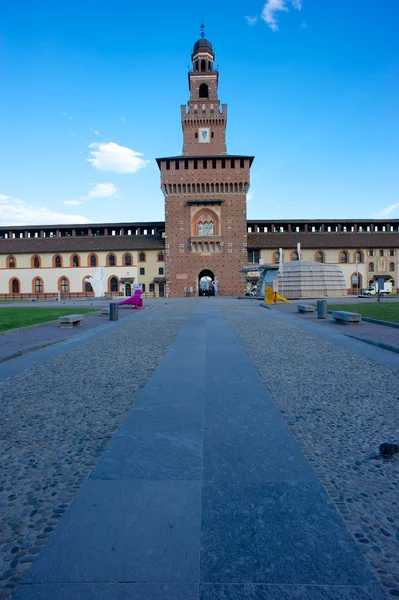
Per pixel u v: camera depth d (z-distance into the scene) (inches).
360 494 170.2
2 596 118.5
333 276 2306.8
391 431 238.2
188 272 2881.4
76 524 150.4
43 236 3324.3
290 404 287.6
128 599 116.3
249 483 177.8
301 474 185.6
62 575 126.0
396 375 367.9
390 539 142.1
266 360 438.0
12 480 186.2
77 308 1491.1
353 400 295.7
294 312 1147.3
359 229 3383.4
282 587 120.4
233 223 2881.4
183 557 132.3
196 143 3014.3
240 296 2743.6
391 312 999.6
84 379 370.6
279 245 3125.0
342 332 667.4
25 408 289.4
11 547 140.0
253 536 142.4
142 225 3265.3
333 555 133.6
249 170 2876.5
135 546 137.7
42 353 511.2
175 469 191.5
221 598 116.6
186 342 567.8
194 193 2893.7
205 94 3100.4
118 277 3100.4
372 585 121.5
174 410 274.4
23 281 3152.1
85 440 231.1
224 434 232.5
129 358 466.3
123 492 171.9
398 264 3181.6
